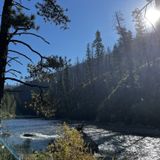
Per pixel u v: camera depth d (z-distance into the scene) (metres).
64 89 121.88
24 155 11.01
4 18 13.79
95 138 54.75
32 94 15.52
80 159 10.95
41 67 14.88
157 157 34.47
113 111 92.00
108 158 25.36
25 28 14.03
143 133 64.25
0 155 9.50
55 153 11.01
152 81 86.06
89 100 114.12
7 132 12.32
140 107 78.69
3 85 14.00
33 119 127.31
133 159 33.28
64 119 117.94
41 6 15.20
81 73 147.88
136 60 102.38
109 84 108.75
